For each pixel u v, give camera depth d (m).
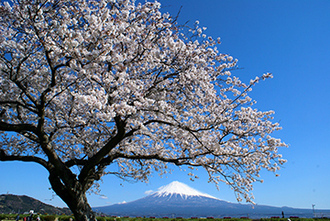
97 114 4.89
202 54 7.26
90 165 6.93
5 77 6.79
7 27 6.32
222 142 7.67
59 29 4.98
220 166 8.16
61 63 6.22
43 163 7.06
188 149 8.11
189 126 7.13
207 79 6.70
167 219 28.11
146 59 6.71
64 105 7.86
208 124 7.21
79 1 6.62
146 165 9.88
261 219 25.11
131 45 6.05
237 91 7.74
